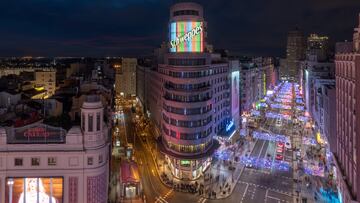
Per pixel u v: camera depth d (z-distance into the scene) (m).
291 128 173.75
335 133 91.44
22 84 161.50
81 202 59.12
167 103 103.19
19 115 79.75
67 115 82.12
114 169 103.50
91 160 59.75
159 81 134.12
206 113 101.38
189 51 108.88
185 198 83.25
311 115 179.00
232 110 147.25
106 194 64.75
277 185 92.25
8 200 57.03
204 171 103.62
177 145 99.25
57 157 58.47
